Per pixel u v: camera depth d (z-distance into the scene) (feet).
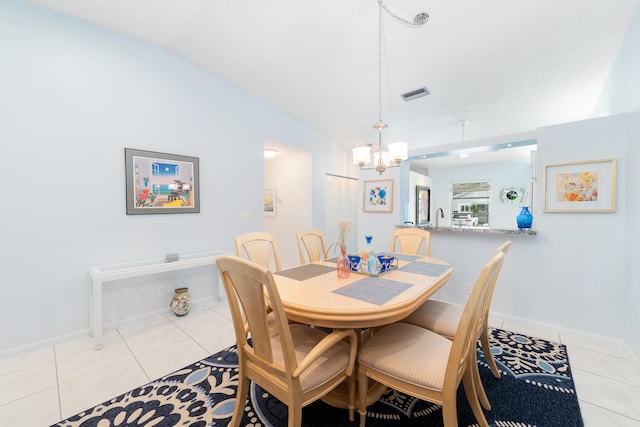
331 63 9.46
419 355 4.45
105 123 8.35
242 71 10.57
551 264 8.38
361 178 13.17
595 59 8.07
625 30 6.91
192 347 7.49
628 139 7.11
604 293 7.64
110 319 8.63
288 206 17.25
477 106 11.35
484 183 20.95
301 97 12.21
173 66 9.77
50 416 5.05
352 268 6.75
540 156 8.48
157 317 9.46
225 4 7.32
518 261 8.91
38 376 6.20
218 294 11.18
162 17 7.92
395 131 14.69
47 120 7.38
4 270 6.89
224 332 8.38
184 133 10.13
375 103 11.84
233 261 3.70
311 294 5.01
